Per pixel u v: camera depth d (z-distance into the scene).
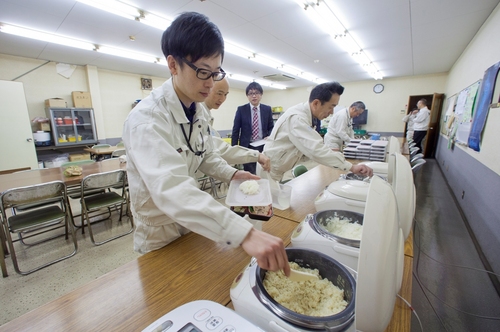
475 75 3.28
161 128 0.65
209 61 0.61
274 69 6.09
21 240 2.23
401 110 7.40
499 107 2.05
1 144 3.91
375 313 0.36
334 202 0.94
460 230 2.53
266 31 3.60
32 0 2.54
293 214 1.09
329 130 3.45
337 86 1.42
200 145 0.92
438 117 6.50
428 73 6.66
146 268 0.69
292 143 1.60
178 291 0.60
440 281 1.72
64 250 2.18
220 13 3.00
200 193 0.54
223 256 0.75
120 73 5.90
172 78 0.78
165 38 0.63
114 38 3.66
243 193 0.88
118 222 2.76
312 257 0.62
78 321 0.51
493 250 1.84
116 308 0.55
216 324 0.40
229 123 9.16
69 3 2.62
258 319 0.46
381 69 6.18
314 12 2.99
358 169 1.24
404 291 0.62
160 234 0.87
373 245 0.36
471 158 2.83
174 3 2.71
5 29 3.18
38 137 4.46
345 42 4.09
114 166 2.77
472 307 1.48
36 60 4.57
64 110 4.79
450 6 2.82
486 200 2.18
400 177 0.72
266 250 0.44
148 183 0.55
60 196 2.00
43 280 1.78
